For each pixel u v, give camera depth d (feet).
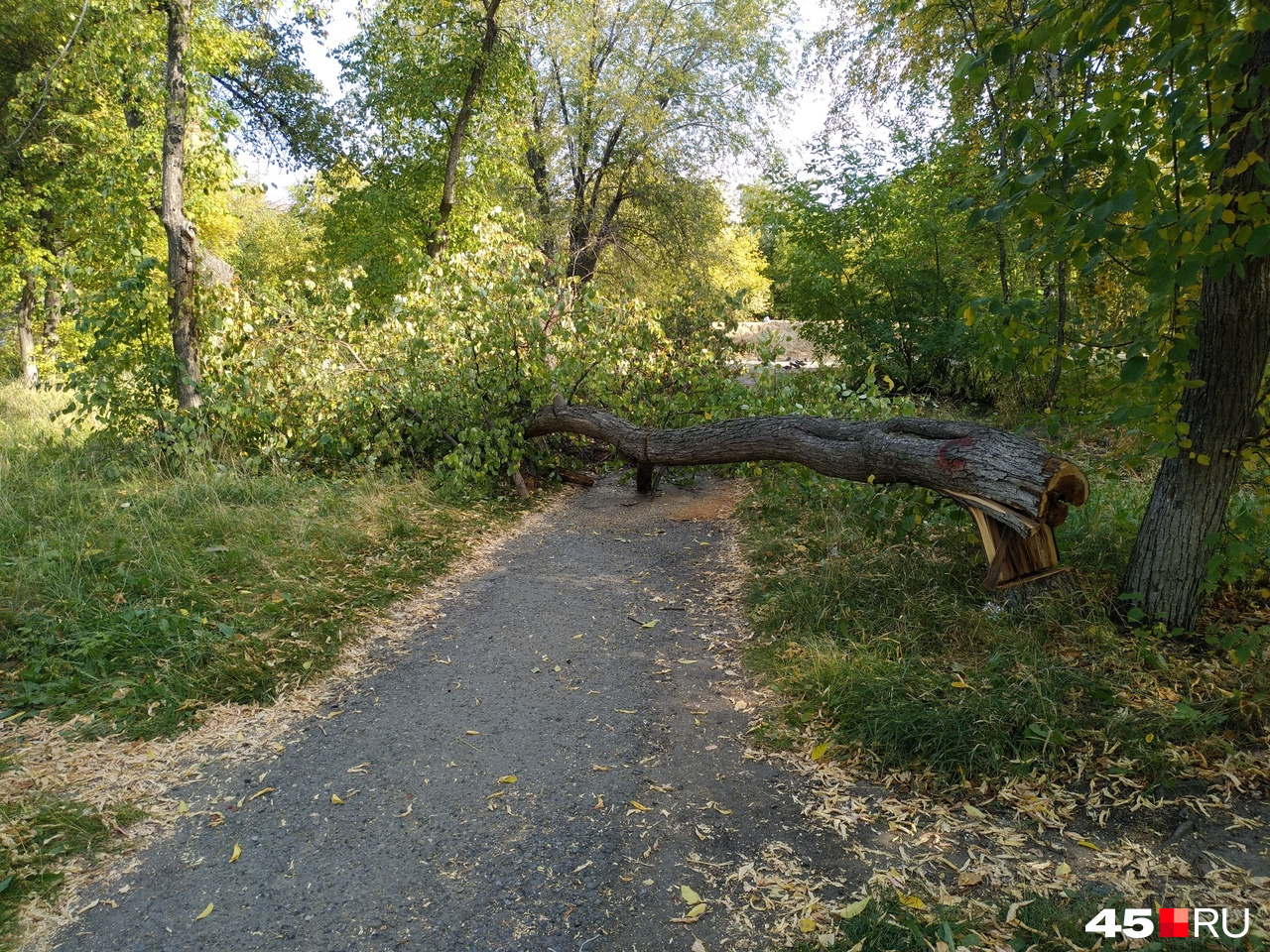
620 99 67.15
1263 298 12.39
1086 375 14.76
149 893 9.33
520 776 11.75
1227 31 10.18
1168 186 11.95
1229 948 7.85
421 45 47.26
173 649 14.75
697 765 11.91
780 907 8.86
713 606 17.93
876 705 12.26
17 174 47.67
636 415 28.60
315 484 25.38
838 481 21.02
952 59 37.27
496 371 28.53
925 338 39.88
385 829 10.56
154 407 28.25
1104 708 11.89
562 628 17.04
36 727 12.53
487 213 32.22
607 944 8.48
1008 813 10.25
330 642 15.80
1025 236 12.32
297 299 29.12
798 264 43.98
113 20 32.99
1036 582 14.44
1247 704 11.67
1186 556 13.53
